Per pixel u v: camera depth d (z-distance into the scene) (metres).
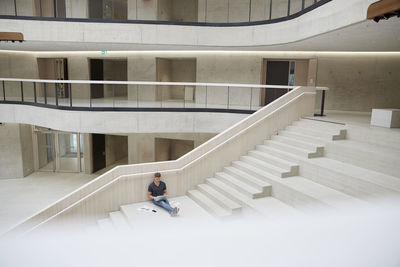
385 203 1.43
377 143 8.32
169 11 19.69
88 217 8.02
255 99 15.91
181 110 12.52
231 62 16.19
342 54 15.06
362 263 1.18
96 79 19.08
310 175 8.09
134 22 13.88
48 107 12.53
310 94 11.27
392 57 14.29
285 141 9.96
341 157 8.28
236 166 9.66
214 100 16.50
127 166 8.54
